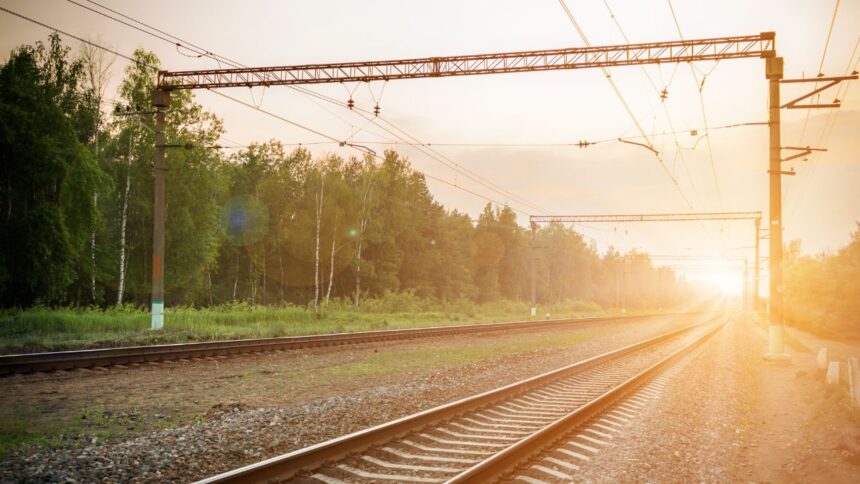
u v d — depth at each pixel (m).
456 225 81.88
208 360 17.14
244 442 8.46
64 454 7.73
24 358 13.87
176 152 40.38
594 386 15.05
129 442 8.37
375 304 46.28
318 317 34.56
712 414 11.66
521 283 95.12
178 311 28.23
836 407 11.62
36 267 29.36
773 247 21.22
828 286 36.22
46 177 31.16
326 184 54.50
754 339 33.44
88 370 14.46
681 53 21.12
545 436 8.56
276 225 55.06
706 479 7.38
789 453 8.96
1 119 29.47
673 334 36.25
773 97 21.02
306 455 6.99
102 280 38.06
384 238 61.62
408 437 8.77
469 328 31.67
